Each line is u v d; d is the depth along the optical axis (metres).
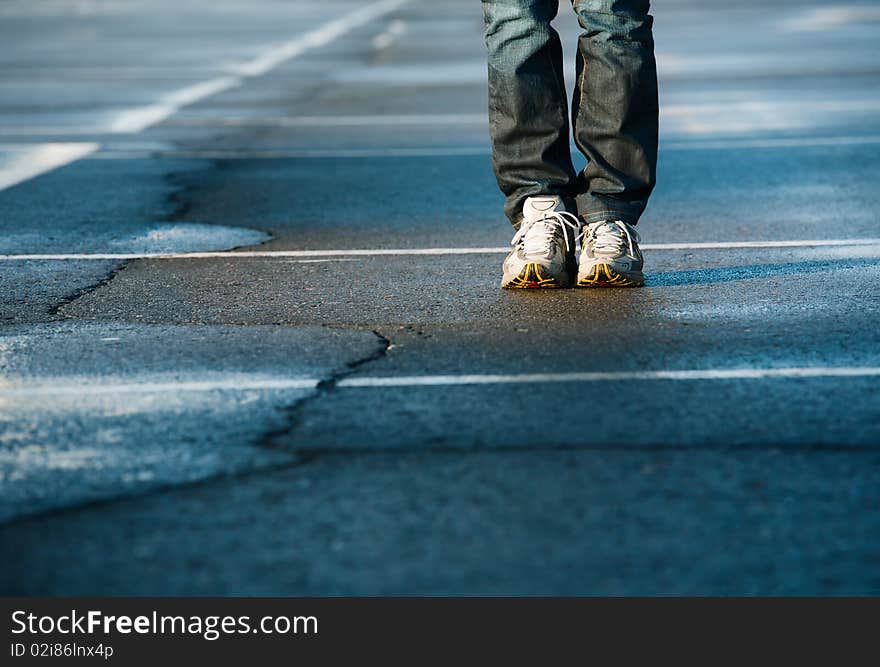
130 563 5.80
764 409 7.71
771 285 11.30
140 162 20.27
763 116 24.52
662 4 61.69
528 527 6.05
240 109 27.31
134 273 12.40
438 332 9.78
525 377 8.48
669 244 13.52
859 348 9.08
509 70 11.02
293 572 5.66
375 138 22.77
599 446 7.11
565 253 11.21
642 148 11.11
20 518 6.30
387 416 7.71
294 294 11.33
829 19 51.03
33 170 19.50
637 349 9.14
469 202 16.44
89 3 75.44
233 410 7.90
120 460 7.06
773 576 5.54
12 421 7.78
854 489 6.45
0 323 10.41
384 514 6.24
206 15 61.66
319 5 67.19
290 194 17.25
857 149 20.22
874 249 12.95
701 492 6.43
